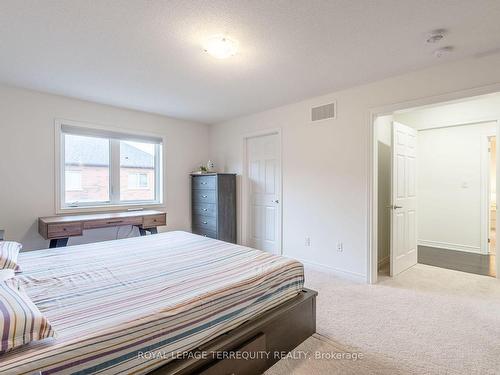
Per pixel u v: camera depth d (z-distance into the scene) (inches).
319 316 91.0
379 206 147.4
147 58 96.2
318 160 139.2
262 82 118.9
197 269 72.9
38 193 133.2
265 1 65.7
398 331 82.0
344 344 75.5
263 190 173.3
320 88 126.3
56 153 137.6
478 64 93.8
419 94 106.3
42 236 128.7
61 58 96.2
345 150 128.7
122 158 164.7
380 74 110.1
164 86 124.2
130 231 163.6
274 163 166.2
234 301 60.1
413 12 69.9
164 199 179.6
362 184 123.2
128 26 76.4
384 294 109.0
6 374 34.5
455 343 75.9
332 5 67.2
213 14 70.9
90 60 97.9
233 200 182.5
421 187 192.1
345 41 84.5
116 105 154.4
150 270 72.1
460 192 177.6
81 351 39.8
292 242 151.8
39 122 132.6
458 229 178.9
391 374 64.2
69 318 47.0
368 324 85.9
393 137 130.6
